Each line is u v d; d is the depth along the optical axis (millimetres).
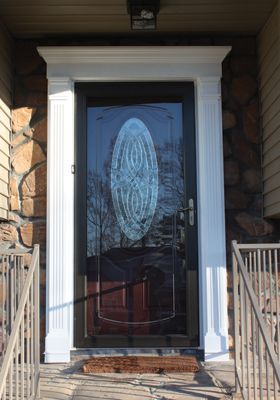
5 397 2537
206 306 3715
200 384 3055
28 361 2623
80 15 3623
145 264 3895
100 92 3977
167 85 3986
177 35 3988
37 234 3852
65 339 3660
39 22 3717
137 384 3059
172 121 4004
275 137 3576
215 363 3590
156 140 3990
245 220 3895
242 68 4016
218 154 3846
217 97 3891
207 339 3668
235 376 2916
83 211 3889
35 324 2830
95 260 3891
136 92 3979
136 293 3869
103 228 3918
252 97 3992
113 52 3857
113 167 3969
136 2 3438
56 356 3631
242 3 3482
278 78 3480
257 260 3215
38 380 2832
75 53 3857
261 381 2385
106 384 3064
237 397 2793
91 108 4016
